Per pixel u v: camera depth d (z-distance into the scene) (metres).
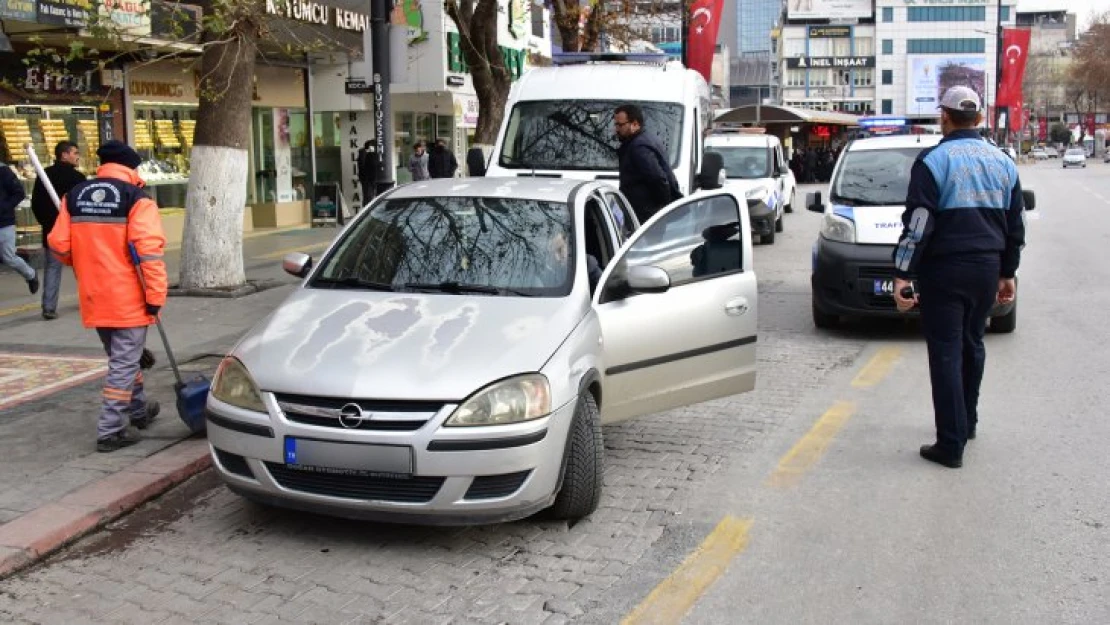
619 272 5.84
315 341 5.09
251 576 4.67
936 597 4.39
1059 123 141.50
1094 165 81.69
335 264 6.05
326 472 4.68
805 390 8.13
